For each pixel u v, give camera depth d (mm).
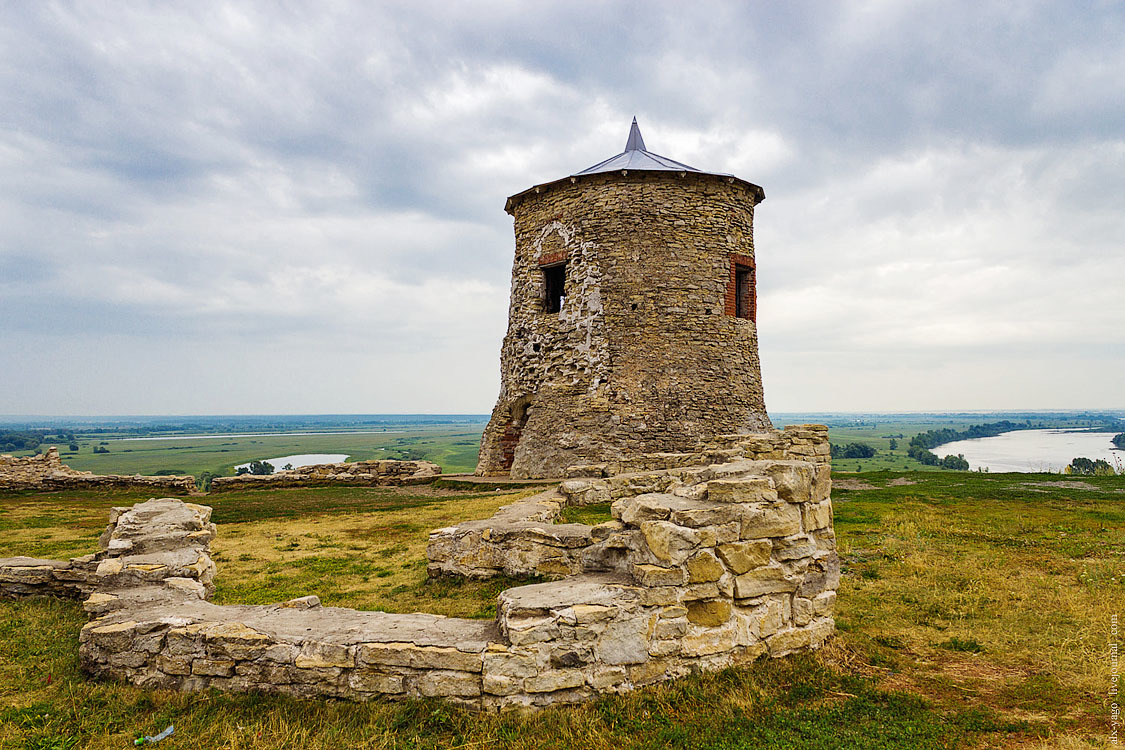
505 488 18781
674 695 4918
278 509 16812
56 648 6102
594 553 6059
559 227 21578
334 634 5211
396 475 23469
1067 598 7223
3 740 4379
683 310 20406
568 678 4875
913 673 5453
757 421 21359
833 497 15719
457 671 4867
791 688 5125
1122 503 14188
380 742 4391
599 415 19750
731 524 5508
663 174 20766
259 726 4598
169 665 5289
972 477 18984
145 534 7844
